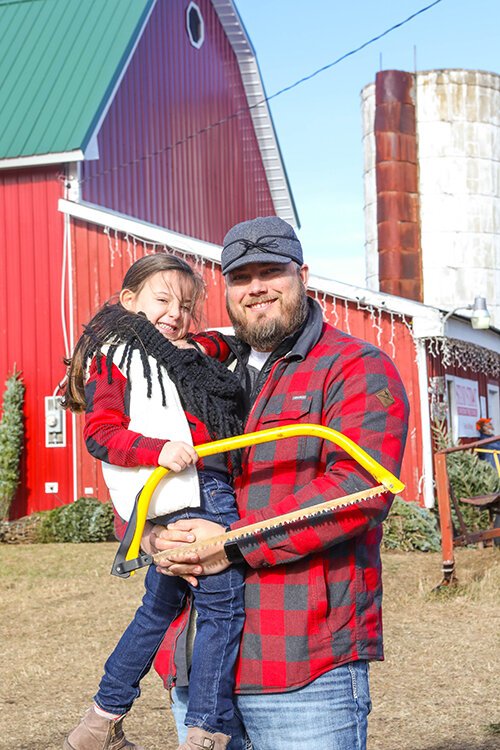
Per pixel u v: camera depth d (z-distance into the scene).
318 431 2.88
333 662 2.91
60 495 16.98
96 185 18.08
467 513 14.04
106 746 3.17
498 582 10.27
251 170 25.33
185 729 3.13
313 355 3.14
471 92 28.52
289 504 2.86
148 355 3.12
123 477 3.00
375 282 28.23
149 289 3.39
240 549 2.88
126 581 11.34
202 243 16.31
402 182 25.28
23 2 20.45
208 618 2.95
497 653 7.52
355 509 2.86
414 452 15.23
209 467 3.09
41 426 17.19
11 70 18.83
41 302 17.30
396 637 8.15
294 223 26.94
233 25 23.91
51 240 17.31
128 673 3.15
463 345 17.05
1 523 15.73
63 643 8.45
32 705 6.62
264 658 2.92
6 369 17.39
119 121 19.09
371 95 28.55
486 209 28.75
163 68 21.05
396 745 5.54
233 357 3.47
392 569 11.51
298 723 2.90
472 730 5.75
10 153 17.14
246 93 25.08
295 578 2.93
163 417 3.04
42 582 11.38
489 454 15.69
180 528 2.93
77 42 19.09
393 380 3.07
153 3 19.81
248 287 3.16
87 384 3.12
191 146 22.09
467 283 28.50
